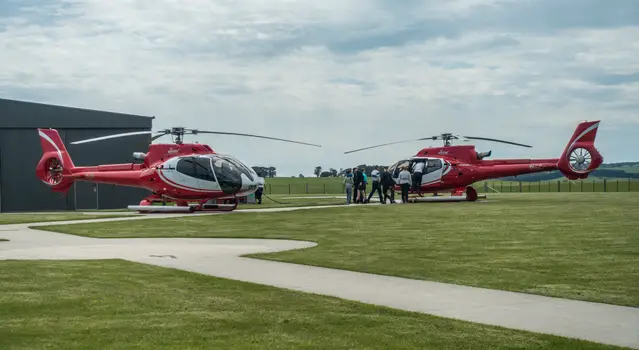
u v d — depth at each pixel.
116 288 11.68
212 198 35.12
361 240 19.25
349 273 13.45
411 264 14.43
